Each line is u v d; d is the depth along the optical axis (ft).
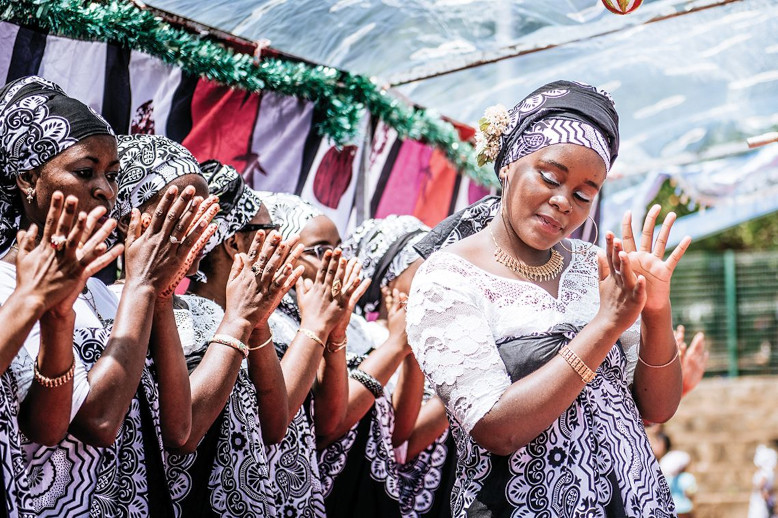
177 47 11.73
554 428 8.18
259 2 11.80
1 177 7.58
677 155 21.44
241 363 8.64
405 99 16.24
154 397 8.16
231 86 12.65
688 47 15.47
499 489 8.21
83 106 7.73
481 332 8.18
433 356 8.22
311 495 10.06
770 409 43.37
